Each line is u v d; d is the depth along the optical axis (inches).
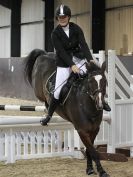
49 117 438.6
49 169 430.0
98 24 1286.9
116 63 497.0
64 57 400.8
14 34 1669.5
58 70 419.5
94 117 383.9
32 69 504.7
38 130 468.1
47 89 448.8
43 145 499.8
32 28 1608.0
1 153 450.9
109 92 484.4
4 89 1240.2
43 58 484.1
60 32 407.2
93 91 368.2
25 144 462.6
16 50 1674.5
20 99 1139.3
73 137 486.0
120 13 1251.2
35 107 480.7
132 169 431.8
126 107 499.8
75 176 402.3
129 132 502.0
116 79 540.1
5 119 443.8
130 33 1221.1
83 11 1391.5
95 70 378.3
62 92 411.8
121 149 517.7
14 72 1181.1
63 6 406.6
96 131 397.4
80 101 388.2
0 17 1769.2
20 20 1673.2
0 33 1780.3
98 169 382.0
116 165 451.5
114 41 1269.7
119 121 494.3
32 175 404.5
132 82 509.7
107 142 494.6
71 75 410.6
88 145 386.6
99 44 1291.8
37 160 475.5
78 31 411.2
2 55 1779.0
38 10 1565.0
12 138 453.1
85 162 466.0
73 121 401.1
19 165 447.2
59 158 487.8
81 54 415.8
